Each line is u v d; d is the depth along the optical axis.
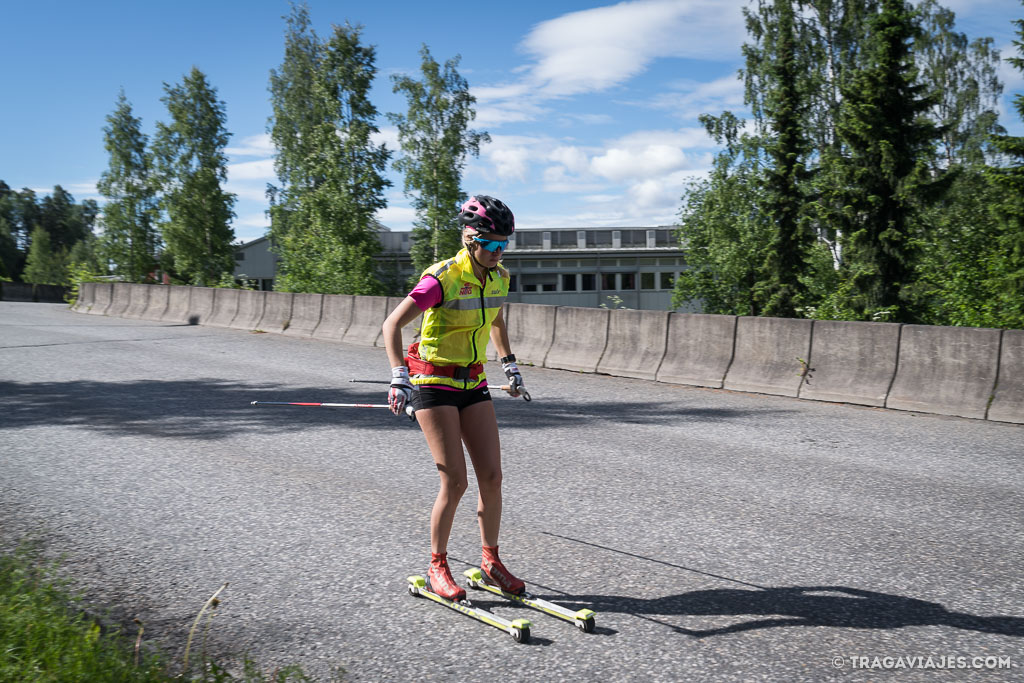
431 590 3.51
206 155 47.12
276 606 3.48
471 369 3.44
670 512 4.87
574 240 48.41
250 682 2.69
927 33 36.34
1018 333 7.91
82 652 2.66
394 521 4.68
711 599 3.55
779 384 9.43
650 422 7.79
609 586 3.70
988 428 7.49
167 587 3.69
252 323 18.00
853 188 24.33
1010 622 3.31
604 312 11.49
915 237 23.50
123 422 7.75
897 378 8.61
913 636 3.17
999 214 18.11
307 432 7.29
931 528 4.56
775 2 31.02
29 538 4.36
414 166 39.12
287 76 43.59
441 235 38.38
